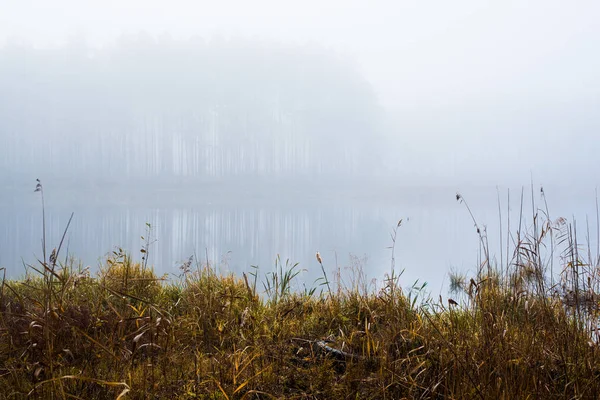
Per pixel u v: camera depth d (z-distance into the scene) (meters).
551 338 2.67
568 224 3.10
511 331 2.66
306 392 2.52
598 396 2.30
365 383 2.54
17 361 2.50
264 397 2.47
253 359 2.69
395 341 2.88
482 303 2.81
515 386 2.30
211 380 2.49
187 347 3.01
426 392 2.43
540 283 2.94
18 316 2.80
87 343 2.73
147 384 2.44
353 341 3.04
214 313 3.39
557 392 2.37
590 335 2.73
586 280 3.15
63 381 2.33
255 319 3.24
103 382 2.06
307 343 3.09
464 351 2.55
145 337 2.89
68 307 2.98
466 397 2.30
